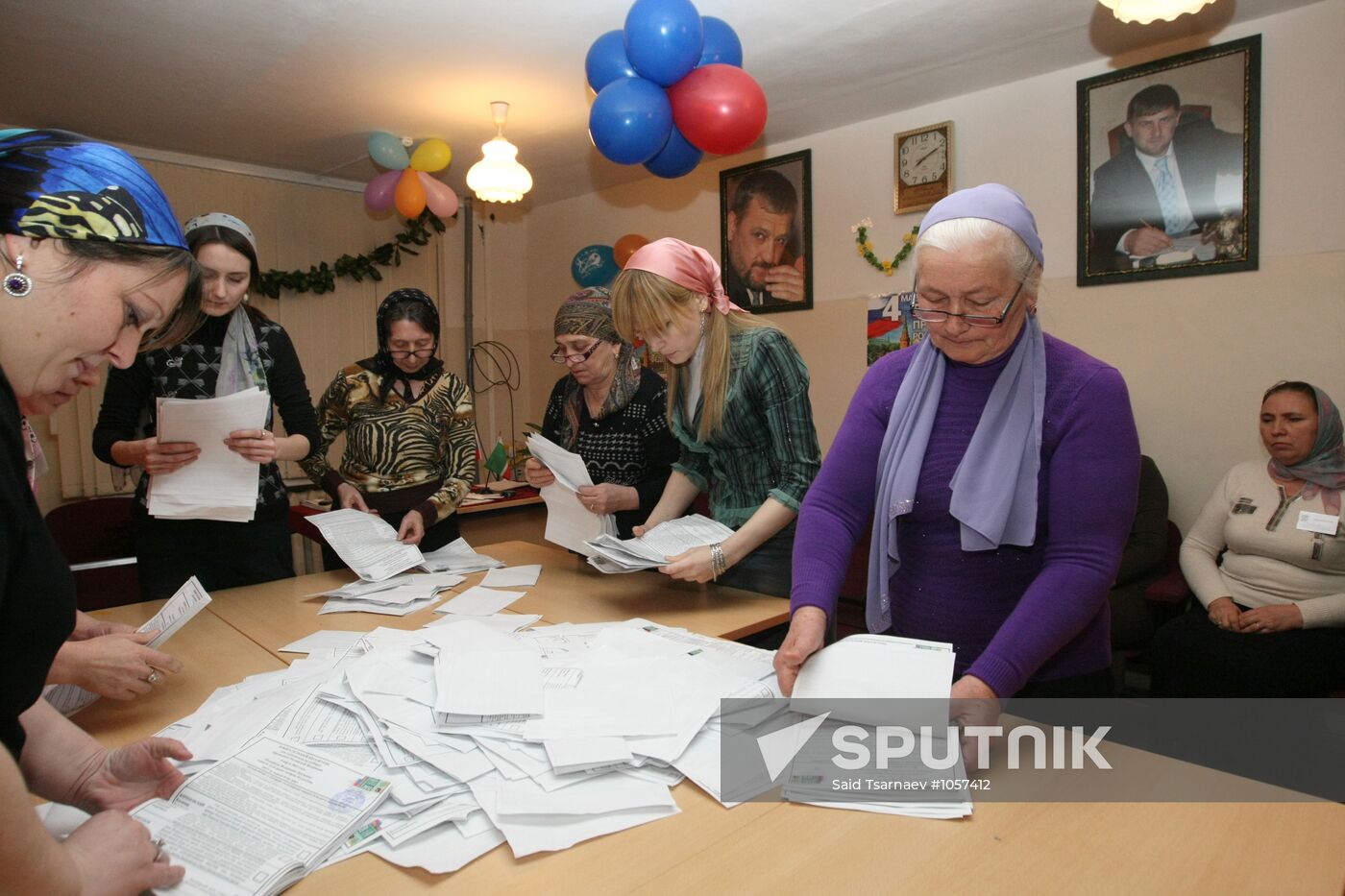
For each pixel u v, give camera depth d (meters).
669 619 1.55
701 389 1.67
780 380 1.58
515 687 1.05
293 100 3.50
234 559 1.96
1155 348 3.15
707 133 2.70
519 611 1.63
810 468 1.59
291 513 3.36
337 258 4.83
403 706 1.03
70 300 0.65
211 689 1.25
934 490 1.17
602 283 4.98
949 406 1.17
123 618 1.63
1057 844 0.80
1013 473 1.08
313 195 4.74
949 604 1.19
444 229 5.12
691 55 2.61
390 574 1.81
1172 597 2.65
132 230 0.68
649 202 4.95
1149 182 3.09
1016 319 1.06
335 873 0.76
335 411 2.41
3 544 0.59
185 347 1.91
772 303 4.33
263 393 1.71
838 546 1.20
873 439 1.25
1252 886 0.73
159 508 1.64
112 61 3.04
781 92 3.51
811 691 1.01
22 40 2.85
